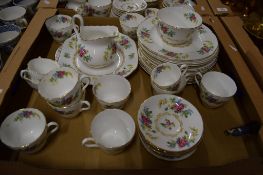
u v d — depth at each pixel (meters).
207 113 0.67
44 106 0.66
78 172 0.46
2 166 0.46
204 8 0.92
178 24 0.73
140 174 0.46
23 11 0.93
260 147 0.55
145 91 0.71
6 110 0.60
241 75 0.67
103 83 0.66
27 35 0.77
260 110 0.59
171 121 0.60
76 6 0.93
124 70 0.72
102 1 0.95
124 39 0.82
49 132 0.58
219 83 0.69
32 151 0.55
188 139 0.56
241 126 0.61
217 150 0.59
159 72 0.67
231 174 0.46
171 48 0.70
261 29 0.86
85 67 0.73
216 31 0.82
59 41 0.84
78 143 0.59
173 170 0.46
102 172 0.46
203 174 0.46
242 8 1.04
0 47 0.81
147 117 0.59
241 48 0.76
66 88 0.64
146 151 0.58
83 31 0.70
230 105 0.69
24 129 0.58
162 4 0.99
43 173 0.46
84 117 0.64
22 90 0.69
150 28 0.76
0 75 0.64
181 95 0.71
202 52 0.68
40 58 0.71
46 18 0.84
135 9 0.94
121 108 0.65
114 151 0.54
